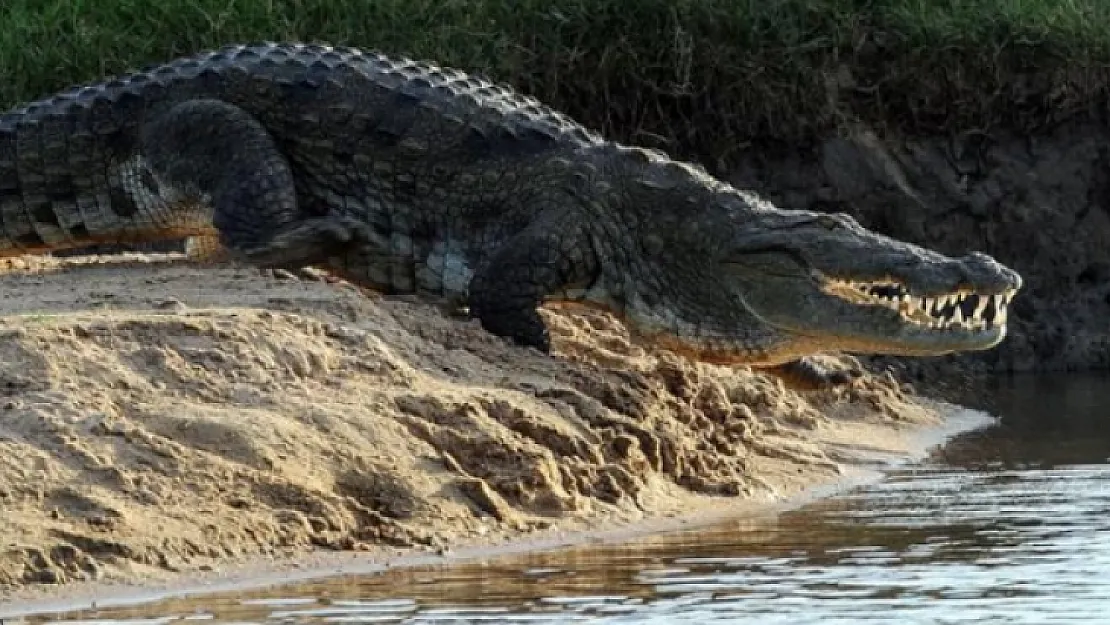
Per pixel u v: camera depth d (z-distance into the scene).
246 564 22.91
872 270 31.67
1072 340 51.62
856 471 33.16
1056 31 53.94
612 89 50.88
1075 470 32.94
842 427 37.12
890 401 40.34
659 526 26.66
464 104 35.53
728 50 51.47
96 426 24.52
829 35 52.72
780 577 22.56
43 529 22.38
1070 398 44.81
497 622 19.91
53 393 25.08
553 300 33.75
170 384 26.44
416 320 32.25
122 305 30.92
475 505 25.84
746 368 37.88
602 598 21.25
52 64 48.72
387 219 35.44
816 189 51.97
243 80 36.19
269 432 25.45
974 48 53.28
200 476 24.27
